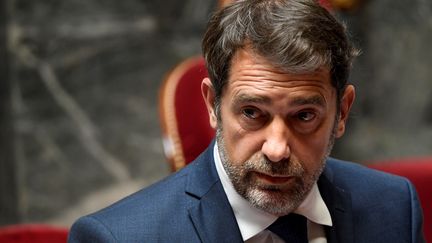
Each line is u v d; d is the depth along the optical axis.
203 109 5.68
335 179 4.09
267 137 3.18
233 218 3.56
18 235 5.00
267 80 3.10
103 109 10.56
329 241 3.71
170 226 3.53
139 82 10.69
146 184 10.37
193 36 10.88
